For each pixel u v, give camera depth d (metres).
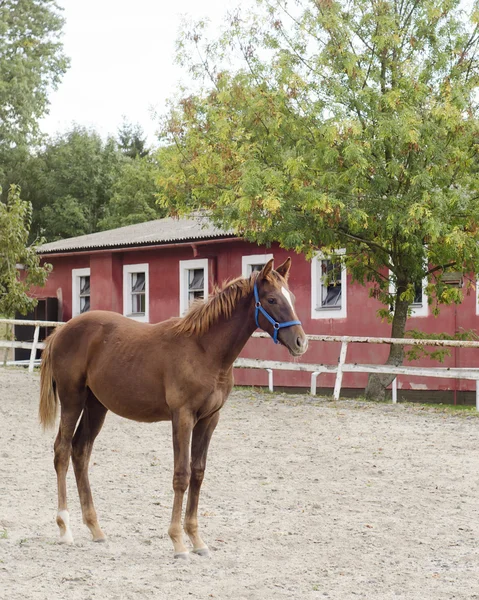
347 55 15.97
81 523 7.74
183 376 6.65
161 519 7.97
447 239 14.92
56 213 52.91
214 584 5.99
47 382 7.46
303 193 15.27
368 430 13.10
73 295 28.94
